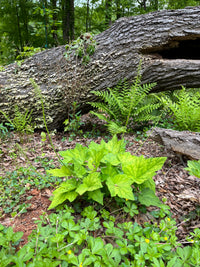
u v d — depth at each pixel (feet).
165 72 11.66
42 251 4.19
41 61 12.32
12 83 11.98
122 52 11.69
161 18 11.30
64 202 5.78
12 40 26.76
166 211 5.56
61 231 4.72
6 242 4.33
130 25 11.75
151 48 11.58
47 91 11.85
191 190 7.06
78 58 11.95
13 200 6.21
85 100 12.25
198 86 12.36
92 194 5.12
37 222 5.19
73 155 5.98
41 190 6.70
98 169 6.83
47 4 22.66
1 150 9.24
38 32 21.09
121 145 7.00
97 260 4.08
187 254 4.35
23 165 8.21
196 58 13.12
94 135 11.96
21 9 25.05
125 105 11.81
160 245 4.39
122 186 5.05
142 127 12.98
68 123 12.25
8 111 11.72
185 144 8.68
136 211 5.25
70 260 3.99
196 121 11.43
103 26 27.30
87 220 4.91
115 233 4.63
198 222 5.65
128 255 4.52
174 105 11.92
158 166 5.37
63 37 27.76
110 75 11.85
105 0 27.27
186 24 10.85
